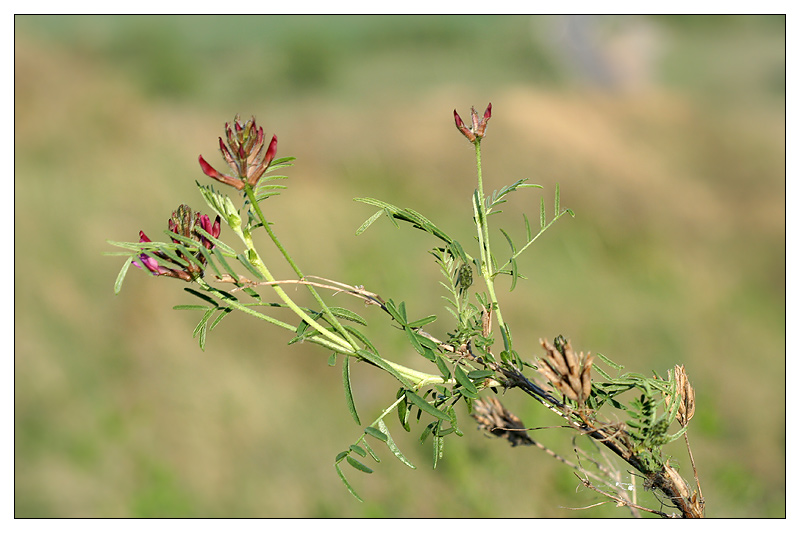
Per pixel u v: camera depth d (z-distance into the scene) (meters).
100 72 10.09
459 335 1.16
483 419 1.26
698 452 4.18
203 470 4.32
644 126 9.30
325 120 8.68
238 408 4.54
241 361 4.79
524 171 7.65
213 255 1.13
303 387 4.68
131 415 4.64
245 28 17.94
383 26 16.88
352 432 4.41
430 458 4.08
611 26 13.63
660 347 5.37
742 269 6.86
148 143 7.38
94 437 4.54
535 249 6.43
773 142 9.33
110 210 6.22
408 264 5.73
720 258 7.04
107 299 5.27
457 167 7.72
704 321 5.75
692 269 6.54
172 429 4.52
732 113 10.57
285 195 6.41
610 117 9.31
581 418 1.10
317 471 4.25
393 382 4.54
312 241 5.70
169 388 4.71
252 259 1.13
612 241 6.80
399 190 7.45
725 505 3.94
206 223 1.14
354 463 1.10
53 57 8.91
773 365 5.25
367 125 8.44
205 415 4.56
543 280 5.89
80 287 5.35
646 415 1.12
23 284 5.38
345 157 7.98
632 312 5.65
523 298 5.50
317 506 4.11
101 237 5.79
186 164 7.10
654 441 1.12
